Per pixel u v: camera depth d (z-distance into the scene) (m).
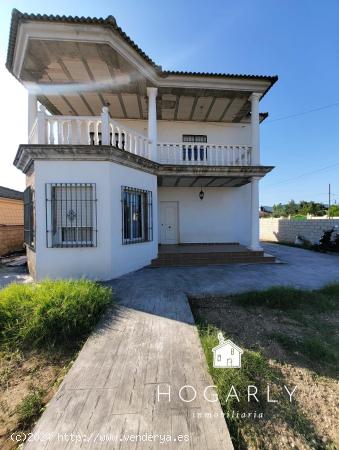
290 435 2.31
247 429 2.35
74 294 4.43
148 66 8.38
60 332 3.78
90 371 2.88
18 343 3.63
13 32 6.81
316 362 3.43
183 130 12.25
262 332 4.20
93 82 8.88
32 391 2.81
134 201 8.39
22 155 7.23
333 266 9.16
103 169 6.93
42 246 6.80
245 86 9.61
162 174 9.38
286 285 6.47
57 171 6.81
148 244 8.82
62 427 2.11
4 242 13.06
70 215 6.98
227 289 6.18
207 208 12.40
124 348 3.38
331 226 14.41
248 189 12.55
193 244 12.22
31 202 7.72
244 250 10.06
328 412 2.59
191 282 6.79
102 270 6.94
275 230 20.08
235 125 12.44
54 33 6.73
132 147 8.60
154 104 9.23
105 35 6.83
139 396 2.48
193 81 9.23
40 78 8.60
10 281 7.33
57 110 11.00
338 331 4.29
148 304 5.05
